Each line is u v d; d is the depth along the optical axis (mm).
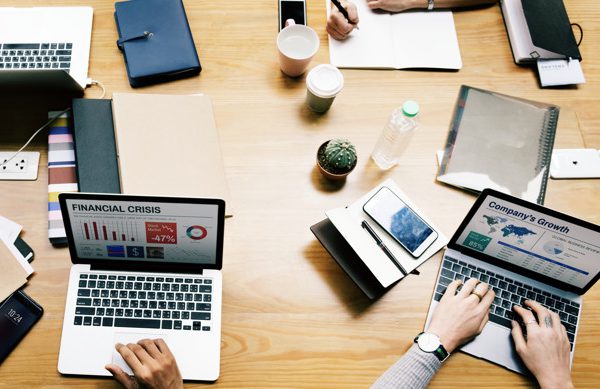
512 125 1234
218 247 986
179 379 933
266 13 1299
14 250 1017
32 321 974
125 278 994
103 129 1105
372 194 1117
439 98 1251
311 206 1127
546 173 1188
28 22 1213
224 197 1104
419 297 1062
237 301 1032
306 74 1247
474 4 1354
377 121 1216
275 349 1001
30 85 1091
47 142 1123
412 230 1083
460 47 1311
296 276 1064
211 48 1249
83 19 1229
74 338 949
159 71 1176
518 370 1010
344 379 992
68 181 1078
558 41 1288
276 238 1094
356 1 1324
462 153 1199
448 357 1015
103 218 931
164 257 1005
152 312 976
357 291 1058
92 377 946
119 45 1194
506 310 1062
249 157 1155
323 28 1289
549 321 1037
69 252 1030
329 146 1101
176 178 1085
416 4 1321
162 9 1231
